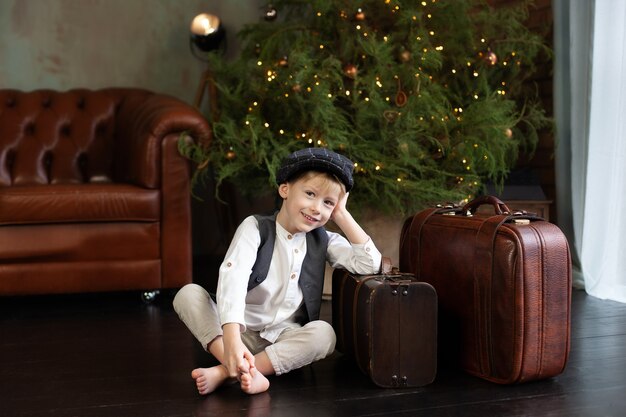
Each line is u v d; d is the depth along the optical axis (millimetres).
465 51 3189
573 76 3125
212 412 1574
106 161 3566
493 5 3754
